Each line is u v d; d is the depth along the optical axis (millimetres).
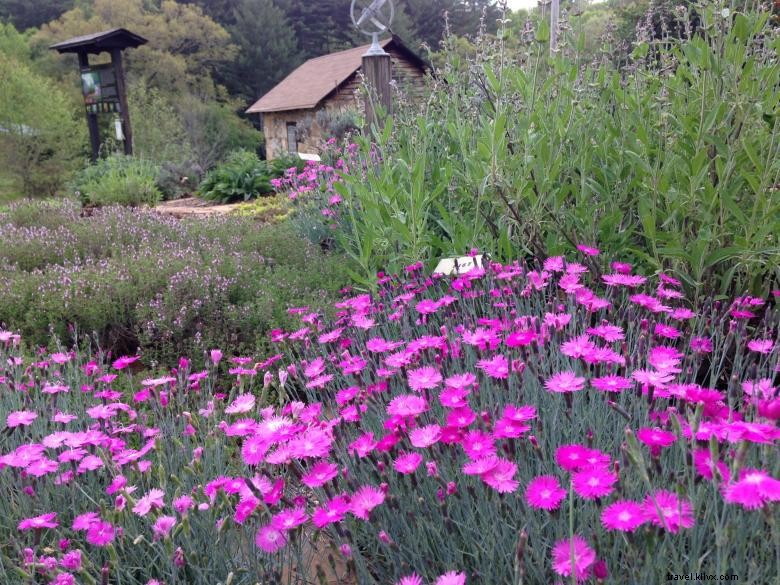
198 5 45188
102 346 4359
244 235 6363
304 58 46094
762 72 2904
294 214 7273
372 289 3725
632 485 1426
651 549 1250
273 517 1567
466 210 4234
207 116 32219
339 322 3088
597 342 2078
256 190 12148
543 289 2691
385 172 3898
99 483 2217
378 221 3879
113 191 11820
